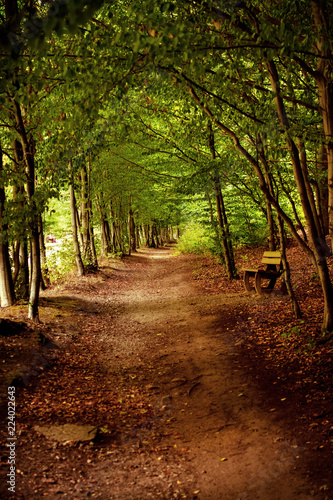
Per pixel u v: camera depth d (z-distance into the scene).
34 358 7.04
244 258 18.97
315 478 3.47
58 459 3.94
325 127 6.10
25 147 8.81
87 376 6.71
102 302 14.09
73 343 8.65
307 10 6.09
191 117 9.64
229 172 10.34
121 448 4.32
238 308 10.47
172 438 4.59
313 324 7.54
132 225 39.22
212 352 7.57
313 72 5.84
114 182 19.52
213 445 4.33
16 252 11.31
